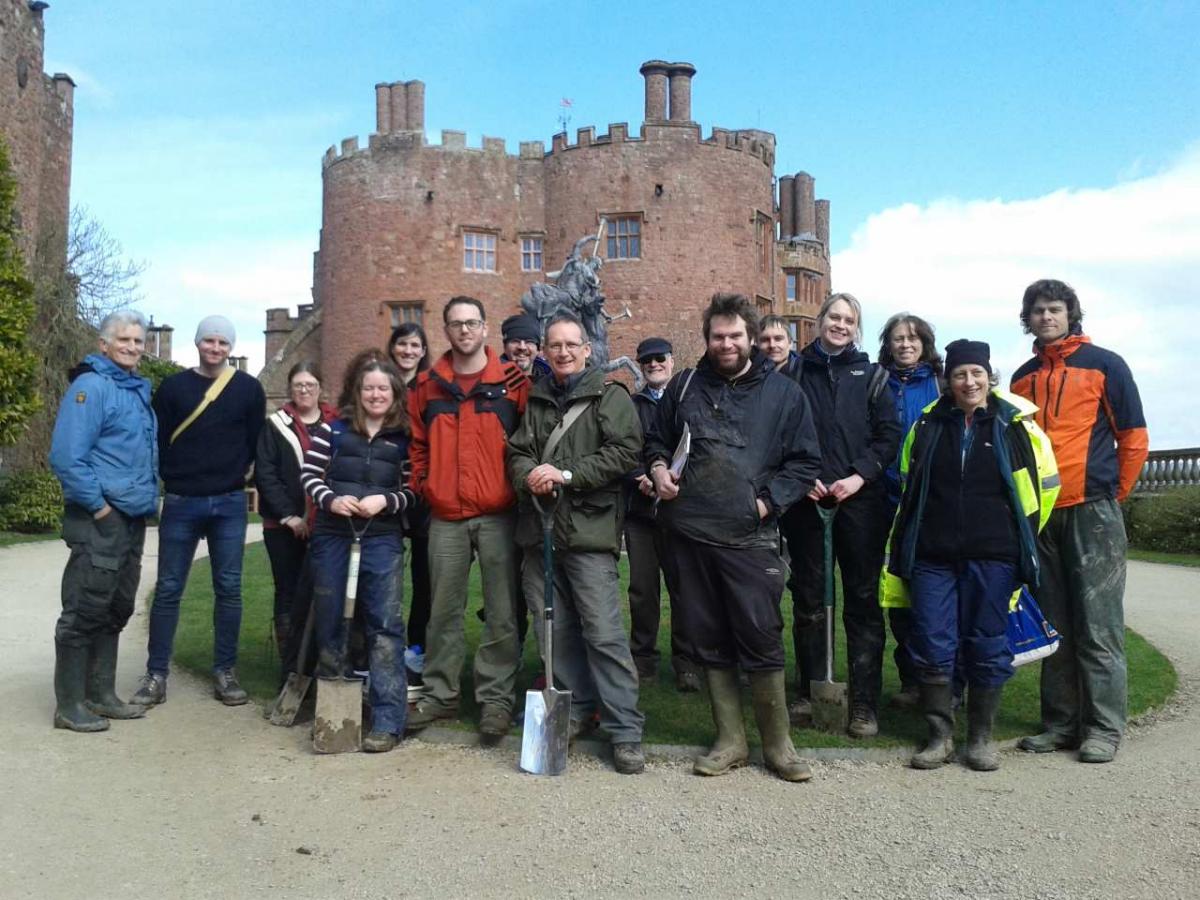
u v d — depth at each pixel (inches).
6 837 170.9
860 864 158.9
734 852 163.8
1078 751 219.6
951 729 213.3
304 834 173.0
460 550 234.1
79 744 225.0
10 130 1028.5
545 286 459.2
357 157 1459.2
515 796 191.5
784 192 1959.9
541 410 223.5
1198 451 853.8
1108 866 157.1
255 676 292.8
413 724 235.0
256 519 1123.9
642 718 211.8
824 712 231.1
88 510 233.8
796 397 211.8
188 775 204.7
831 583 233.0
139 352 246.7
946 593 213.6
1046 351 231.5
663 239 1423.5
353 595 222.7
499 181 1465.3
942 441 216.7
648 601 279.1
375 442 232.1
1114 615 219.3
